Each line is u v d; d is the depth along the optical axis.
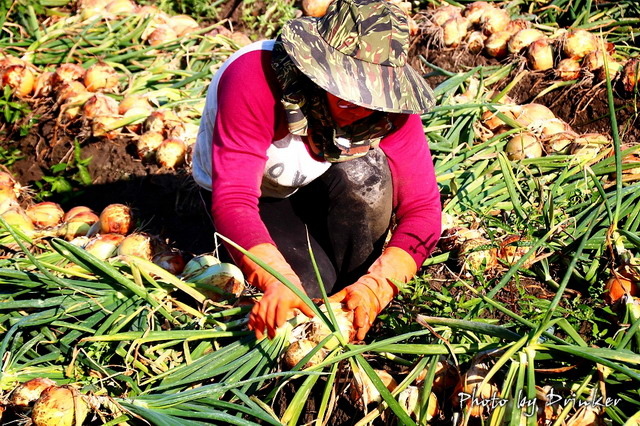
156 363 2.62
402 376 2.67
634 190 3.28
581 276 3.09
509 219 3.48
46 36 4.98
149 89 4.64
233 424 2.46
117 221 3.52
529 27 4.77
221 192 2.48
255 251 2.40
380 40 2.30
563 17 5.04
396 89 2.34
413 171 2.67
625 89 4.21
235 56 2.56
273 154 2.64
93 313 2.81
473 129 3.98
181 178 4.01
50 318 2.74
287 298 2.32
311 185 2.88
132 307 2.78
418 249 2.61
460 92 4.53
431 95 2.52
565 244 3.23
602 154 3.74
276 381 2.62
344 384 2.55
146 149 4.11
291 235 2.96
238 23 5.45
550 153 3.92
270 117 2.47
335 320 2.39
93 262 2.68
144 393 2.47
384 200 2.81
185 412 2.36
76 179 4.14
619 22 4.69
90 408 2.45
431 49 4.92
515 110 4.13
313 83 2.38
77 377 2.61
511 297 2.99
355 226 2.85
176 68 4.90
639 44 4.73
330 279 2.95
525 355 2.39
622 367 2.25
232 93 2.46
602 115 4.23
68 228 3.61
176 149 4.04
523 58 4.57
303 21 2.41
